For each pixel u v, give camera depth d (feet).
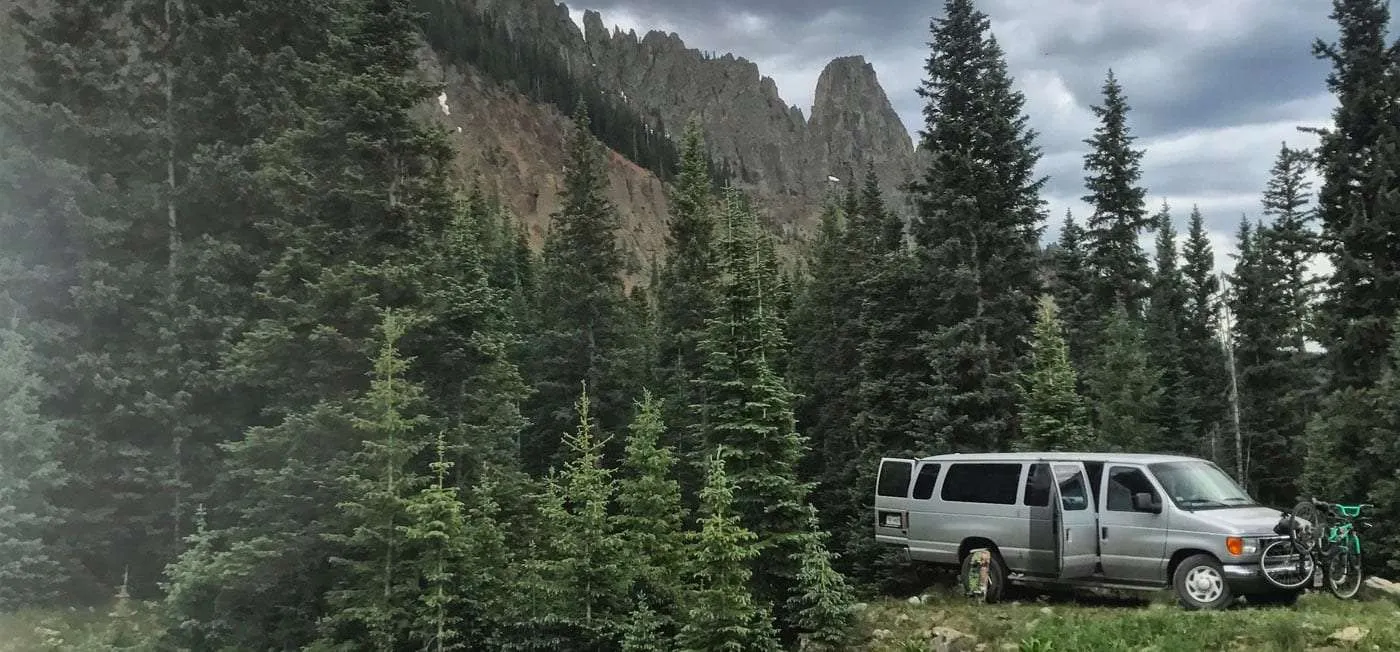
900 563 66.13
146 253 62.59
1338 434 79.15
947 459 49.24
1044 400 68.64
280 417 56.29
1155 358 124.26
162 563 58.44
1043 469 44.62
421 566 40.93
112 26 65.82
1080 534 42.01
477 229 140.15
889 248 101.55
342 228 52.29
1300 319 131.95
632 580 43.52
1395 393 72.49
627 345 107.86
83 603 54.95
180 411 57.47
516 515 54.13
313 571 45.19
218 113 66.23
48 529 52.08
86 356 55.36
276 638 43.62
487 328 62.59
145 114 64.69
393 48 54.95
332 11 70.28
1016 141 80.79
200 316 58.03
